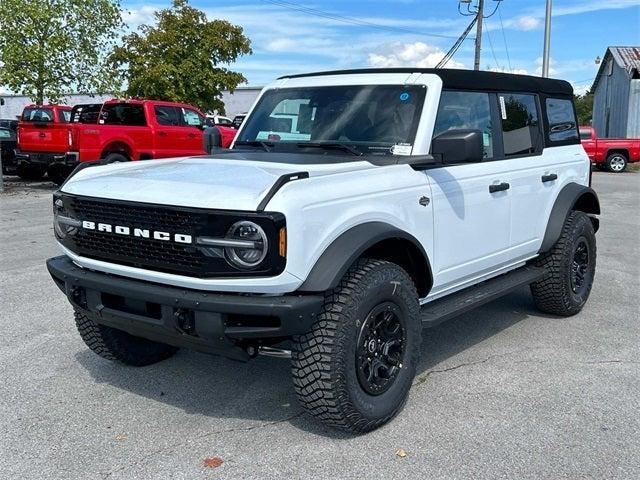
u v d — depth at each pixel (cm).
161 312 354
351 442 371
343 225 356
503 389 443
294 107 499
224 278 337
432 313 436
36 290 686
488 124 504
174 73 2462
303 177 347
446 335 557
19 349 517
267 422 396
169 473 340
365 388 369
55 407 416
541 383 454
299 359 355
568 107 627
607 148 2428
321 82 499
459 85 471
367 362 372
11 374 468
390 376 387
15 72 1717
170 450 363
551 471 340
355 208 366
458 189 450
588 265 618
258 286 334
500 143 514
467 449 362
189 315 347
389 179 396
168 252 350
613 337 552
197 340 351
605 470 341
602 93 3856
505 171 503
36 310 617
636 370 478
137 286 362
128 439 375
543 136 576
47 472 340
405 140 436
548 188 565
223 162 422
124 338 465
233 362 493
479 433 381
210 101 2588
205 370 479
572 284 596
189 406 418
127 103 1623
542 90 580
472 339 547
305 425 392
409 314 393
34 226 1095
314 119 483
